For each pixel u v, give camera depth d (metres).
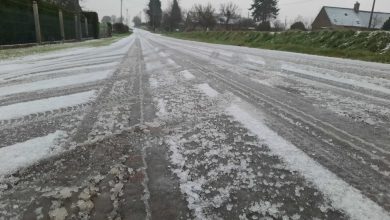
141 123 3.04
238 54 11.96
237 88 4.76
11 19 13.32
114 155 2.30
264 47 18.12
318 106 3.73
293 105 3.75
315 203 1.69
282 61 9.17
